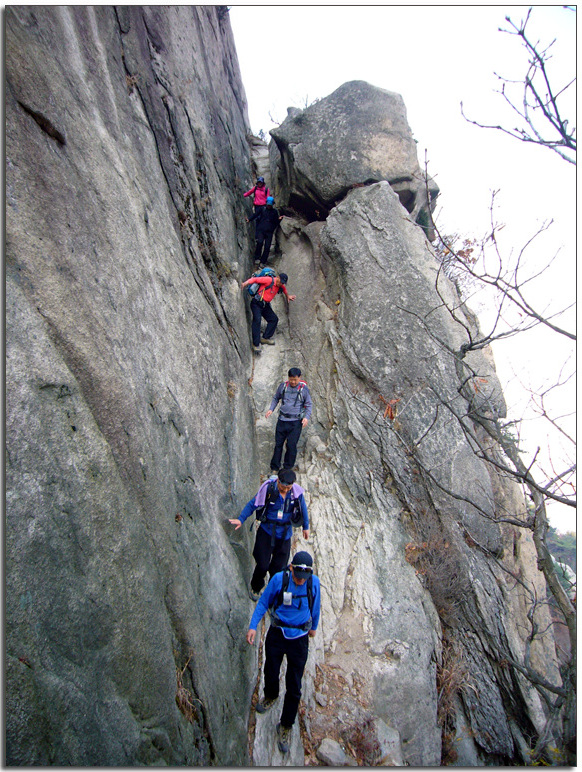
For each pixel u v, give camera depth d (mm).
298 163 9383
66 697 2000
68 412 2438
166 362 4203
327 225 8477
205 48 8703
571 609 3213
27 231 2467
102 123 3893
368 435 7047
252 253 9836
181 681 3209
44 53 3105
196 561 3959
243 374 7379
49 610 2016
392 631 5473
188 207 6254
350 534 6500
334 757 4293
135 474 3062
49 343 2412
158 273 4461
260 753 4047
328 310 8406
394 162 8898
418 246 7727
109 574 2496
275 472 7016
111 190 3699
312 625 3992
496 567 6270
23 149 2600
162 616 2988
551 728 3422
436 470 6543
